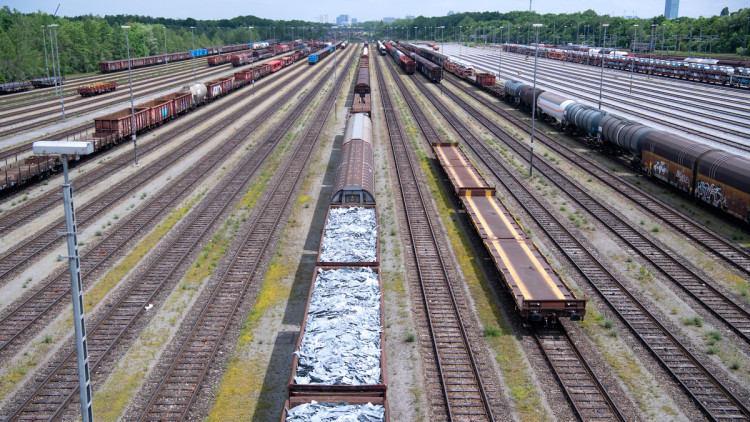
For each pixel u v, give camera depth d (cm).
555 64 15812
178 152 5116
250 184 4144
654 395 1741
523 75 12512
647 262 2745
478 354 1966
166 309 2300
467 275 2609
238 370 1888
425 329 2138
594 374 1811
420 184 4153
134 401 1723
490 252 2531
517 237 2694
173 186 4069
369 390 1439
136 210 3566
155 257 2814
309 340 1678
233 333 2114
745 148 5084
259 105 8125
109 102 8488
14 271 2669
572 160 4772
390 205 3678
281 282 2558
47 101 8725
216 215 3438
